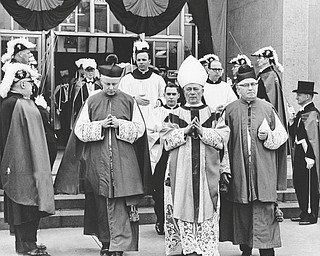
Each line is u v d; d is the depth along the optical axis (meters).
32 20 11.11
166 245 7.09
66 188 7.22
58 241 8.02
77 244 7.88
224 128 6.86
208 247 6.73
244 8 13.69
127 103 7.16
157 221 8.41
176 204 6.71
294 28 12.11
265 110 7.14
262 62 10.68
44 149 6.97
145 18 11.70
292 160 9.48
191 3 12.59
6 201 7.16
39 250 7.17
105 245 7.11
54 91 13.70
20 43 8.03
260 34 12.98
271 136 6.99
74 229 8.72
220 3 12.63
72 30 13.67
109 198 6.90
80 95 12.01
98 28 13.80
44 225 8.73
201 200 6.70
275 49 12.38
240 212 7.08
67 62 13.88
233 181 7.00
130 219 7.00
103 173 6.93
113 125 6.91
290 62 12.09
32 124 6.94
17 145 6.89
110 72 7.06
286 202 9.97
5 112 6.98
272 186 7.00
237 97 10.56
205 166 6.77
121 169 6.96
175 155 6.82
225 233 7.16
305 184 9.16
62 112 13.70
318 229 8.86
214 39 12.66
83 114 7.09
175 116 6.89
